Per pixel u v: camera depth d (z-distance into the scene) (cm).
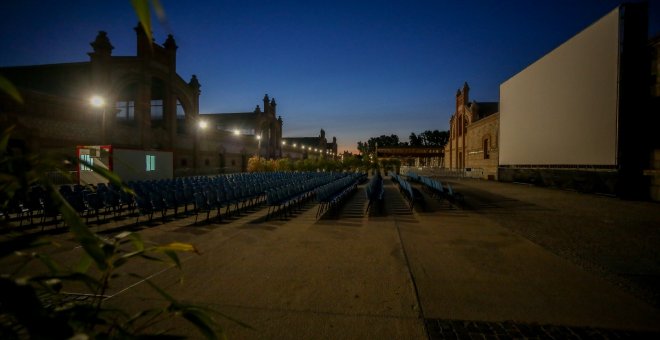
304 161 3669
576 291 402
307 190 1316
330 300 379
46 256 95
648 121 1277
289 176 2198
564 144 1579
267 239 673
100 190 989
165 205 894
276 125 5569
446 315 342
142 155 1777
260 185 1264
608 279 440
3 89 65
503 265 501
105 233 745
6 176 85
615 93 1277
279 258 540
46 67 2609
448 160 4775
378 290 407
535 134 1842
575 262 513
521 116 2017
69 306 98
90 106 2012
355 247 608
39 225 825
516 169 2292
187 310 110
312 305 366
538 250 581
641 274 459
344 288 414
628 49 1270
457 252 572
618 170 1326
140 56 2459
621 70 1267
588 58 1412
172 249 117
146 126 2517
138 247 114
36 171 87
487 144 3011
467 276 454
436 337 301
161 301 376
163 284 426
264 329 315
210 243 641
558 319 333
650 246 603
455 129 4322
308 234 719
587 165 1436
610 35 1295
